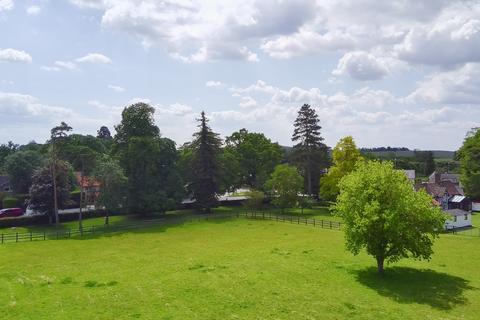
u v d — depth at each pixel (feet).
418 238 108.37
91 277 109.29
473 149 268.00
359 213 111.65
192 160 249.14
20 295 92.17
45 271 118.11
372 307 86.28
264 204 293.64
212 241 170.30
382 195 110.01
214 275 108.68
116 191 213.25
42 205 217.15
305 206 268.41
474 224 221.66
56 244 166.61
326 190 253.85
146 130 241.76
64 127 217.15
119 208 222.07
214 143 251.80
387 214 105.81
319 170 280.92
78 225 216.33
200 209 263.08
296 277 107.65
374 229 108.99
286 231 193.26
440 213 111.34
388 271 116.06
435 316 82.07
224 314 80.33
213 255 140.05
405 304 88.89
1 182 311.47
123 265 126.00
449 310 85.66
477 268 121.49
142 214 246.68
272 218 234.38
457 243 160.45
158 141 240.94
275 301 88.22
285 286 99.25
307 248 151.33
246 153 303.89
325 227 203.41
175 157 250.98
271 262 125.29
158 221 223.92
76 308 83.25
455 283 105.09
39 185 215.10
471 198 286.66
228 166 268.41
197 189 250.37
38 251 152.25
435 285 103.24
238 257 134.82
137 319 77.51
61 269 120.88
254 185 300.20
